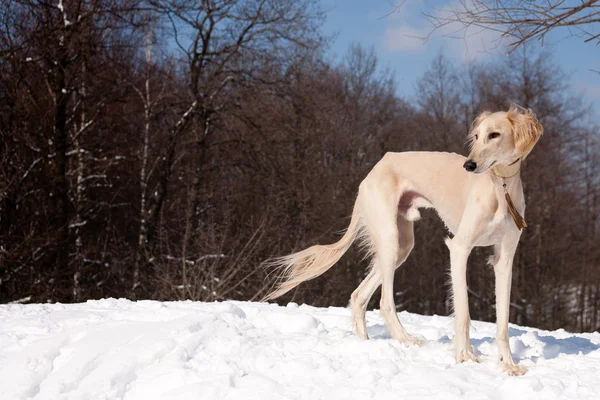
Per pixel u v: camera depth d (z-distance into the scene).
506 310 4.79
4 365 4.73
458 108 34.09
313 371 4.46
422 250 28.83
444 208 5.50
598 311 33.91
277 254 16.58
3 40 15.58
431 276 28.83
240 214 19.86
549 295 28.38
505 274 4.86
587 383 4.24
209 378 4.37
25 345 5.22
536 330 7.73
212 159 21.09
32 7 15.73
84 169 18.41
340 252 6.01
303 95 20.30
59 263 16.19
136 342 4.90
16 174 15.86
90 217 18.89
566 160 28.39
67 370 4.60
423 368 4.43
